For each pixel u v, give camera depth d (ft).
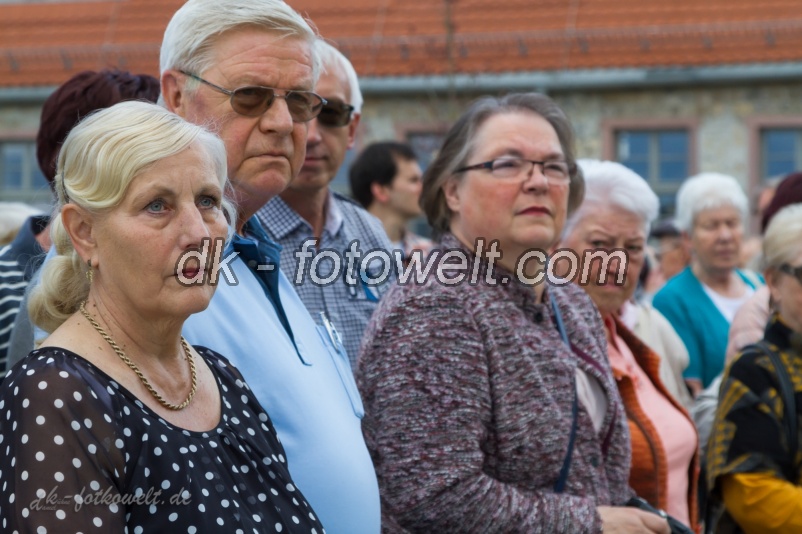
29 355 13.30
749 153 97.35
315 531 14.42
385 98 100.63
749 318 31.81
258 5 17.89
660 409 24.45
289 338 17.29
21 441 12.49
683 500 24.11
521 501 18.07
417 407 18.28
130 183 13.60
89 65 107.55
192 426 13.85
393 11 105.60
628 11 101.60
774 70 95.40
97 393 12.93
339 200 27.68
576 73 98.58
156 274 13.65
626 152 100.12
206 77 17.63
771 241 23.50
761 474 22.34
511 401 18.67
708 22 99.14
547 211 19.94
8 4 114.52
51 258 14.78
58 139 20.89
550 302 20.97
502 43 100.63
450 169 20.58
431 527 18.01
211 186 14.14
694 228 37.65
